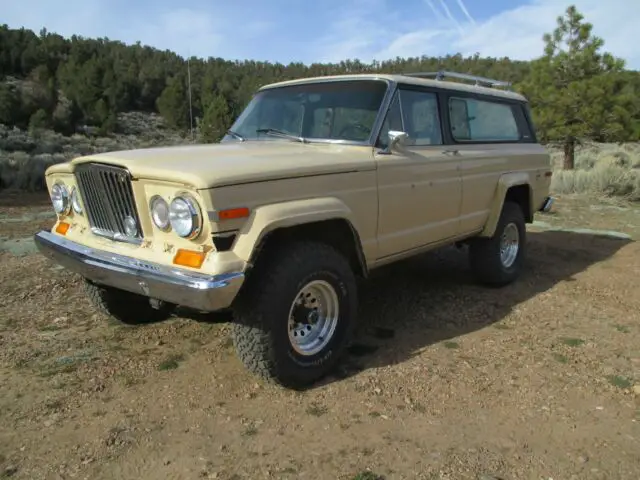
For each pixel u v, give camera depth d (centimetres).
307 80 490
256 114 504
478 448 300
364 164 402
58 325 473
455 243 588
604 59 1659
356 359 412
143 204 344
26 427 318
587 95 1595
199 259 319
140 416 331
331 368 394
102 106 4369
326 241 402
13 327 467
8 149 2467
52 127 3931
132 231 359
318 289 375
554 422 327
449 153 497
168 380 376
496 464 286
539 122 1675
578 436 313
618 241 820
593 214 1060
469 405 345
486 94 571
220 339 446
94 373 385
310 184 363
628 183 1262
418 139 470
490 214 562
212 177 311
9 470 279
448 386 369
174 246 335
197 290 302
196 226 317
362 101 445
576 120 1667
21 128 3897
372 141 422
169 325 476
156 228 342
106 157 366
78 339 445
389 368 396
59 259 396
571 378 382
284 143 450
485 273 581
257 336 341
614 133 1623
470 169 522
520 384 373
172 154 375
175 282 310
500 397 355
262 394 358
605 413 338
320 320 382
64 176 411
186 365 400
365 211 407
